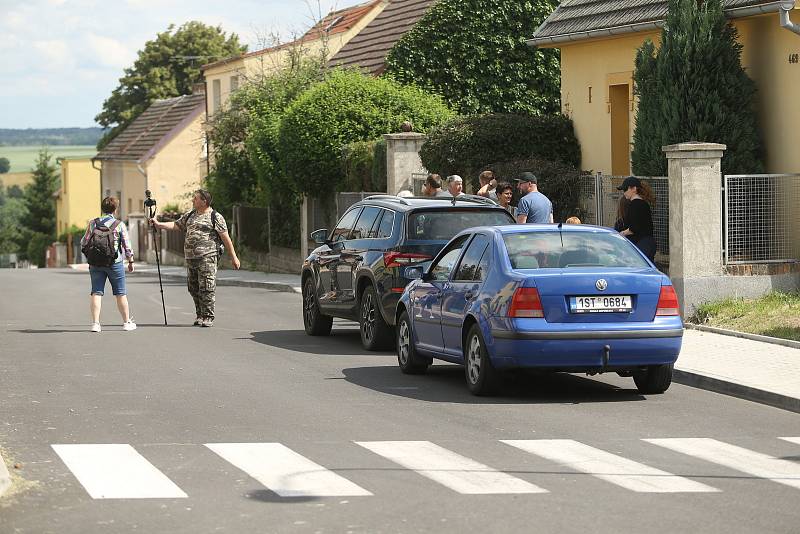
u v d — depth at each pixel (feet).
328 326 90.99
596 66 123.95
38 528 35.81
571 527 35.73
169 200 300.61
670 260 87.56
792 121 93.15
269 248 188.44
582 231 63.41
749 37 97.04
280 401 59.57
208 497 39.58
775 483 41.68
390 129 154.40
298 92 185.37
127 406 57.98
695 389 64.08
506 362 59.21
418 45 167.53
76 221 412.16
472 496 39.68
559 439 49.73
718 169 86.79
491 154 125.59
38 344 84.69
